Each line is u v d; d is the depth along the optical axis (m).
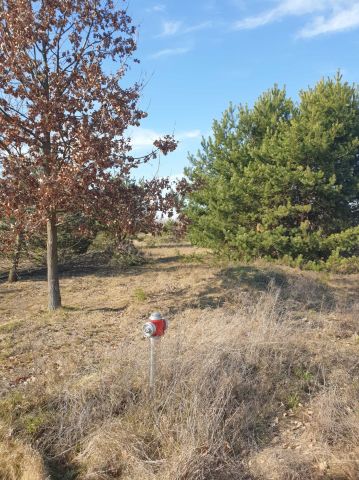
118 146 8.91
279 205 15.58
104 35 9.41
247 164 16.39
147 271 15.49
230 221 16.36
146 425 5.09
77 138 8.43
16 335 8.34
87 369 6.38
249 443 5.07
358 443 4.96
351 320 9.21
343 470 4.55
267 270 13.68
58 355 7.16
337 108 15.09
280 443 5.11
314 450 4.88
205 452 4.75
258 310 8.50
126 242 15.20
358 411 5.43
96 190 8.79
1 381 6.16
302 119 15.41
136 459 4.60
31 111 8.71
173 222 10.74
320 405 5.54
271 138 15.48
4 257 14.64
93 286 13.30
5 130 8.62
